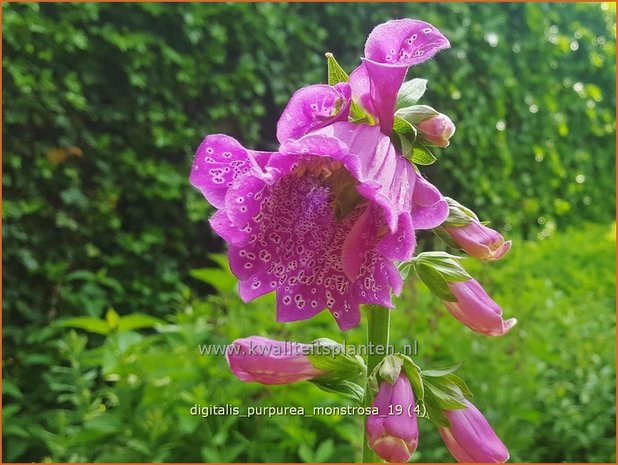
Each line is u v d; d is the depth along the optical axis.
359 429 0.35
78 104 0.52
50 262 0.52
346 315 0.15
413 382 0.16
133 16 0.57
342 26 0.68
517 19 0.85
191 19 0.57
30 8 0.51
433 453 0.38
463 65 0.76
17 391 0.42
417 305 0.46
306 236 0.16
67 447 0.35
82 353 0.41
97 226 0.55
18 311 0.51
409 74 0.73
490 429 0.17
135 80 0.55
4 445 0.39
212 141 0.15
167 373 0.35
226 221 0.15
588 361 0.49
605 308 0.62
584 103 0.94
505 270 0.60
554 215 0.94
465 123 0.77
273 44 0.64
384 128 0.16
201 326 0.40
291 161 0.15
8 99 0.50
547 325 0.52
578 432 0.43
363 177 0.14
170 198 0.59
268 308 0.43
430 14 0.73
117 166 0.57
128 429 0.34
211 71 0.61
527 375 0.43
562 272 0.73
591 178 0.96
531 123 0.87
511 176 0.87
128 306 0.57
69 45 0.52
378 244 0.15
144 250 0.57
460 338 0.44
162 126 0.59
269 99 0.66
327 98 0.16
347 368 0.18
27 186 0.52
